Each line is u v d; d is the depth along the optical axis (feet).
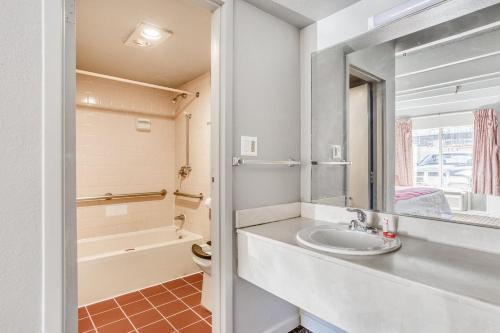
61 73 3.25
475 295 2.54
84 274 7.20
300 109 6.50
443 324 2.68
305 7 5.59
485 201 3.93
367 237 4.64
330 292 3.65
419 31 4.63
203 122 9.89
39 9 3.14
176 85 11.09
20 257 3.01
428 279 2.91
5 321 2.95
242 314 5.20
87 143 9.73
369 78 5.29
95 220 9.88
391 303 3.06
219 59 4.96
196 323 6.28
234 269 5.12
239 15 5.23
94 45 7.52
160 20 6.31
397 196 4.89
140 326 6.15
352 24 5.52
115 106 10.26
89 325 6.19
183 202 11.03
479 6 4.05
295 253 4.08
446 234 4.23
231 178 5.05
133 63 8.78
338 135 5.81
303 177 6.44
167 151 11.57
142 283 8.16
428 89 4.51
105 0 5.55
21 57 3.03
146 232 10.66
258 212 5.47
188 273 9.15
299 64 6.48
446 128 4.33
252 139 5.46
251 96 5.45
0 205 2.92
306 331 6.04
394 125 4.95
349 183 5.61
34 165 3.10
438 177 4.38
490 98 3.93
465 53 4.17
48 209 3.14
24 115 3.04
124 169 10.50
